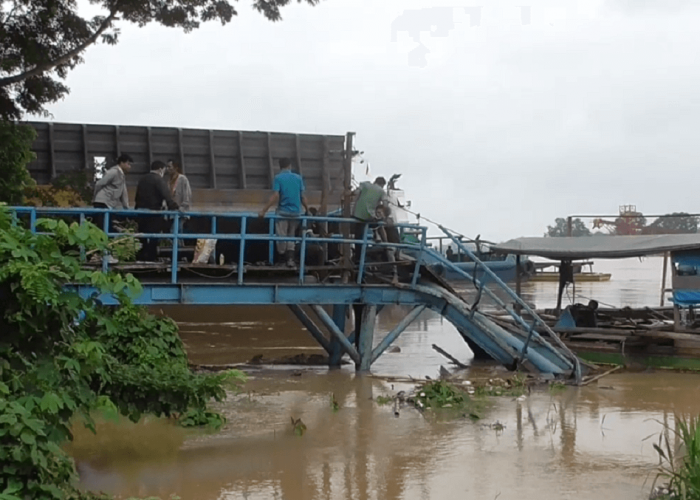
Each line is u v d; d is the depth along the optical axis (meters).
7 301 5.30
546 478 6.75
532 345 12.84
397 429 8.51
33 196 17.94
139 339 8.34
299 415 9.18
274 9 15.87
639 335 13.52
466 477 6.78
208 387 7.18
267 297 11.65
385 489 6.47
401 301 12.54
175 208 12.02
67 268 5.57
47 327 5.45
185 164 20.33
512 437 8.19
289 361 13.57
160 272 11.88
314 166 21.17
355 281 13.12
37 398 5.17
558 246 16.03
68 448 7.68
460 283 28.73
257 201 20.47
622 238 15.70
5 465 4.84
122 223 11.48
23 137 16.05
